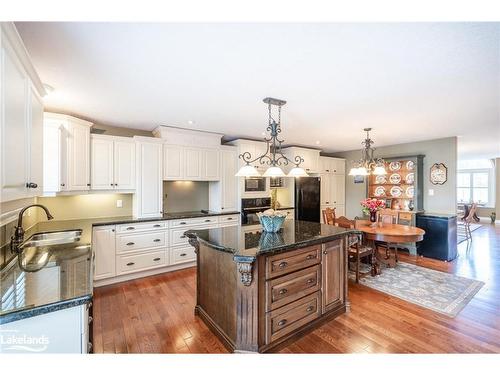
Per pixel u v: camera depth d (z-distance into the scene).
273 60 1.84
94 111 3.11
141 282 3.41
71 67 1.94
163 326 2.33
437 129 4.05
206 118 3.44
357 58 1.80
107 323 2.38
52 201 3.37
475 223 8.66
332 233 2.50
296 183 5.35
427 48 1.67
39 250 1.97
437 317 2.48
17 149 1.29
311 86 2.32
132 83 2.25
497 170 8.93
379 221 4.36
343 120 3.49
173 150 4.00
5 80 1.11
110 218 3.68
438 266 4.07
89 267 1.58
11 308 1.03
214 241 2.16
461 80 2.17
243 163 4.66
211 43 1.61
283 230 2.66
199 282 2.53
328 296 2.44
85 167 3.20
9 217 1.64
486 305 2.72
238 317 1.91
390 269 3.92
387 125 3.79
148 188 3.77
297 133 4.35
